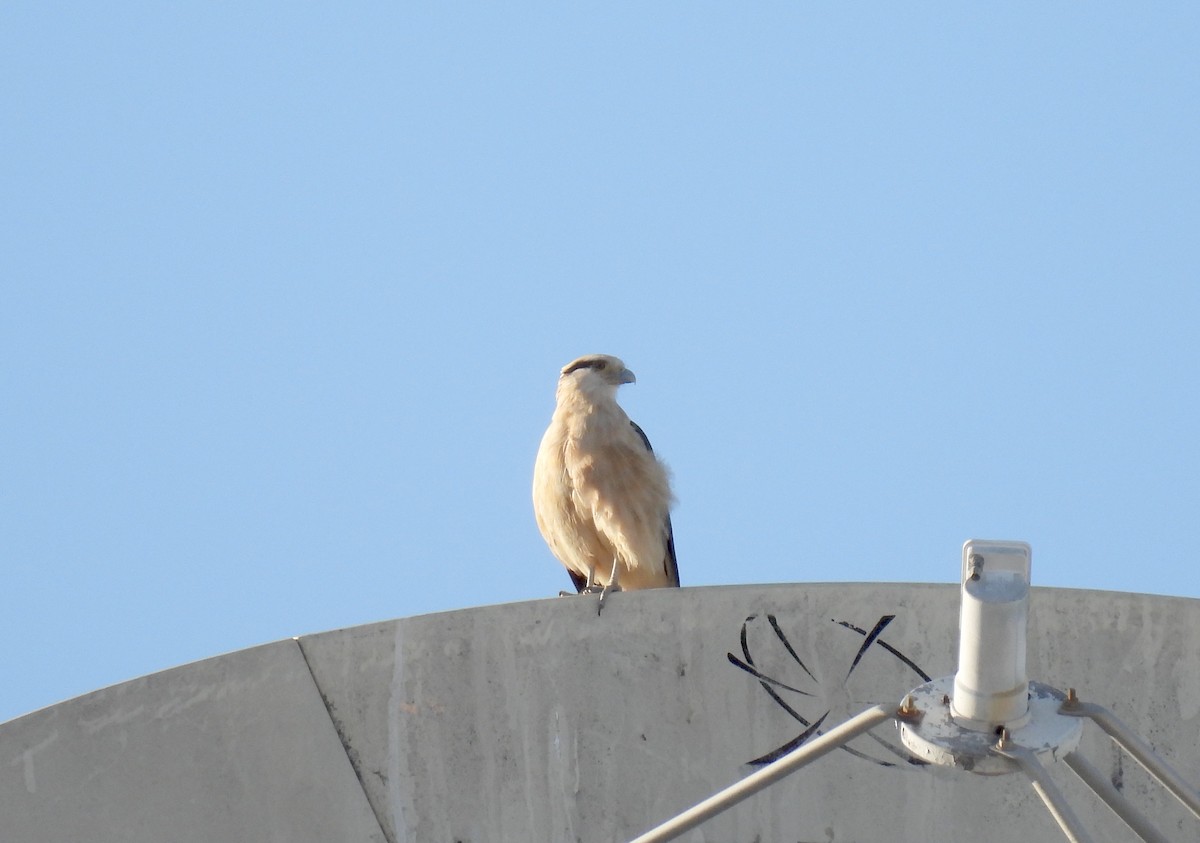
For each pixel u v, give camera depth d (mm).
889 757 13062
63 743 12414
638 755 13156
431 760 12961
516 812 12828
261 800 12508
